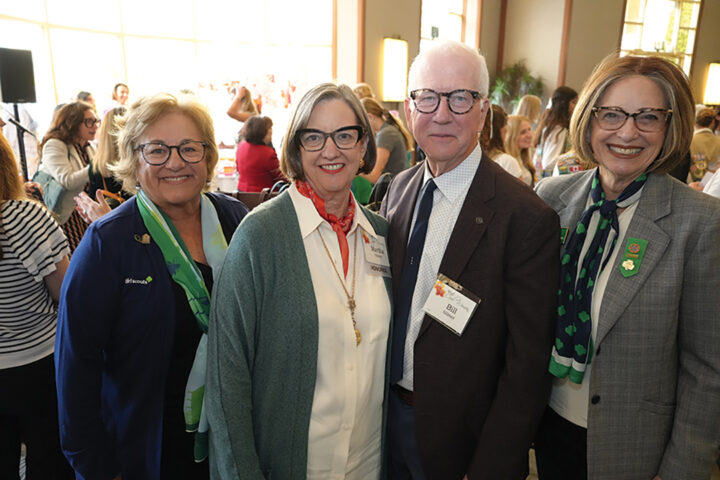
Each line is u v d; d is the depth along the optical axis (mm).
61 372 1141
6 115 4238
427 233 1272
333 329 1150
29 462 1544
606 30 10695
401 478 1403
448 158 1213
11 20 5332
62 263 1484
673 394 1177
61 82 6070
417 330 1251
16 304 1394
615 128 1120
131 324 1169
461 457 1240
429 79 1176
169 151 1177
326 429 1167
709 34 12234
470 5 10188
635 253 1122
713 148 4066
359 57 7281
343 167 1144
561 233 1280
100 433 1187
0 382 1419
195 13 7266
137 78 6938
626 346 1133
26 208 1387
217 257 1293
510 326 1164
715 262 1059
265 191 2555
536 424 1179
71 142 3057
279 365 1116
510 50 11164
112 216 1190
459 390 1192
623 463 1180
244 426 1082
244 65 7316
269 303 1104
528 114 4258
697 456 1104
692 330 1108
